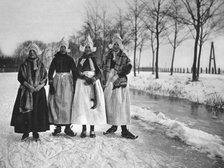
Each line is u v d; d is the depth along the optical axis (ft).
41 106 12.57
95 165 9.55
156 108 22.56
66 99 13.44
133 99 28.02
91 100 13.46
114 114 13.62
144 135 14.29
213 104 22.62
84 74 13.58
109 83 14.06
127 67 13.80
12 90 27.40
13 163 9.70
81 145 12.16
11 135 13.87
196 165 9.64
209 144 12.11
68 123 13.42
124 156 10.64
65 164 9.63
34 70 12.54
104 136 14.05
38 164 9.62
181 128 14.79
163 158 10.46
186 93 27.04
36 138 12.82
